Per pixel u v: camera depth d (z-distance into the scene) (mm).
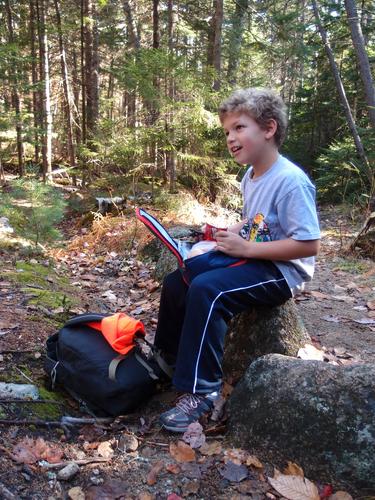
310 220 2090
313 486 1710
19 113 12648
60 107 17719
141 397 2266
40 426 2074
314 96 15445
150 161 9398
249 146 2164
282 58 13109
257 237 2223
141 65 8367
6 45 11156
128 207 8398
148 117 8789
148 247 5848
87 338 2344
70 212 9609
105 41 18328
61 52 14523
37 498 1666
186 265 2230
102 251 6473
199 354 2057
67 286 4359
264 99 2137
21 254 5445
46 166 14148
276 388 1928
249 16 12883
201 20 14289
